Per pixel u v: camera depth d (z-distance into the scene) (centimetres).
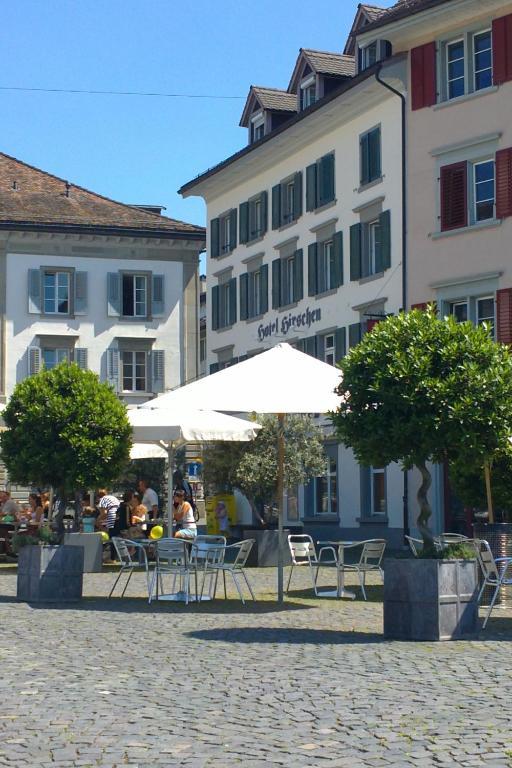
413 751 750
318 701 930
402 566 1331
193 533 2431
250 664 1133
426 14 3378
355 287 3806
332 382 1711
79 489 2081
